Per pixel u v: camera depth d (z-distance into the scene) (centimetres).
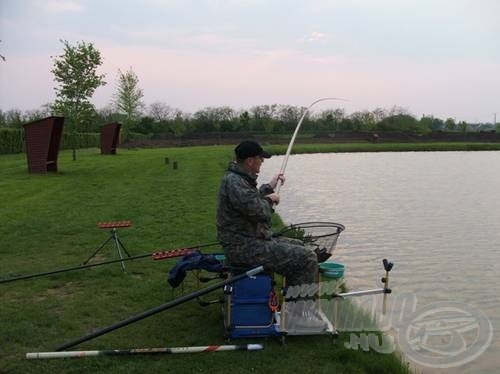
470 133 7231
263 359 432
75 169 2334
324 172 2736
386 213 1386
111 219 1090
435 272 817
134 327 504
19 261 754
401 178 2395
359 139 6694
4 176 1981
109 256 786
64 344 442
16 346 460
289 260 461
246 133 6638
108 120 5403
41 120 2077
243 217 463
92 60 2794
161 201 1369
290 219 1295
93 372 409
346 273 802
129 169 2377
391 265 505
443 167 3130
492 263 871
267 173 2662
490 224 1224
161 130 6569
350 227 1186
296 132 696
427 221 1263
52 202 1337
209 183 1814
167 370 413
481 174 2634
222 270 505
